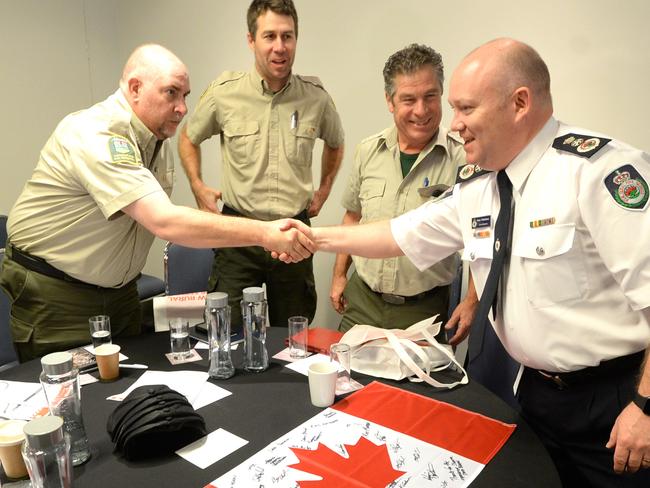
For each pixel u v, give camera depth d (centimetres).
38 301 172
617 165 109
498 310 130
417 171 199
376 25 268
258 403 121
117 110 163
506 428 111
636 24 206
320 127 248
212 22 331
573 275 114
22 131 338
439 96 187
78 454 98
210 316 134
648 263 101
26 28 331
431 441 105
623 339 111
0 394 124
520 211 122
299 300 247
